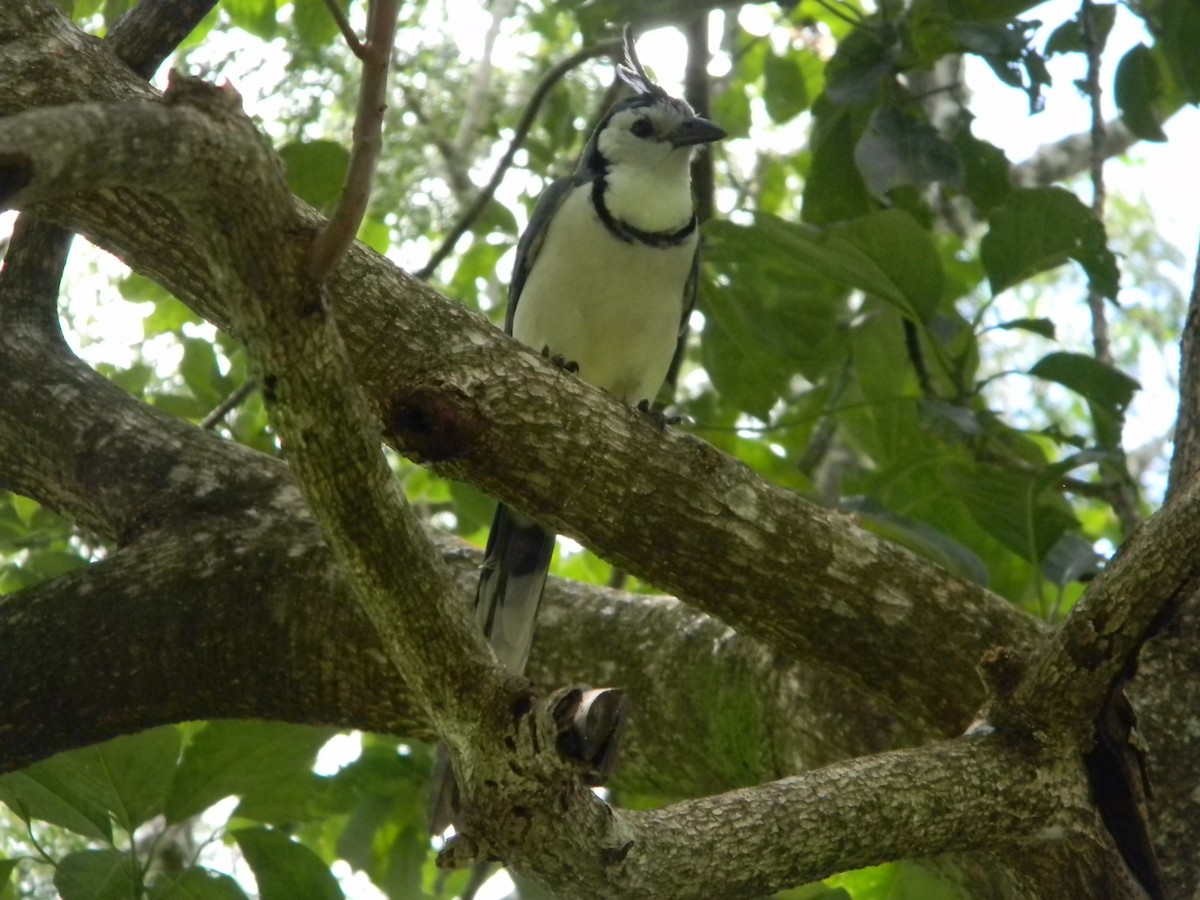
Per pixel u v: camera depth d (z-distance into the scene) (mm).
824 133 9695
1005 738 5402
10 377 7879
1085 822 5391
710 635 6957
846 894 7680
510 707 4188
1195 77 9680
